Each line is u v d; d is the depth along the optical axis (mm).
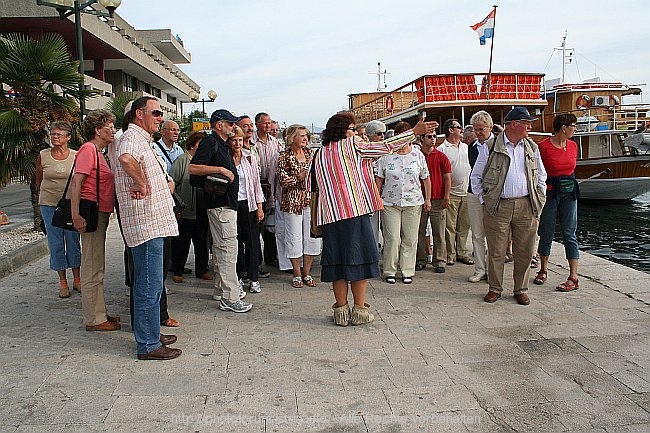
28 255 7535
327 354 4312
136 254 4102
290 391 3674
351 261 4777
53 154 5773
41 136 9398
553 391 3686
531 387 3740
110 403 3484
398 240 6434
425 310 5441
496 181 5508
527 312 5348
